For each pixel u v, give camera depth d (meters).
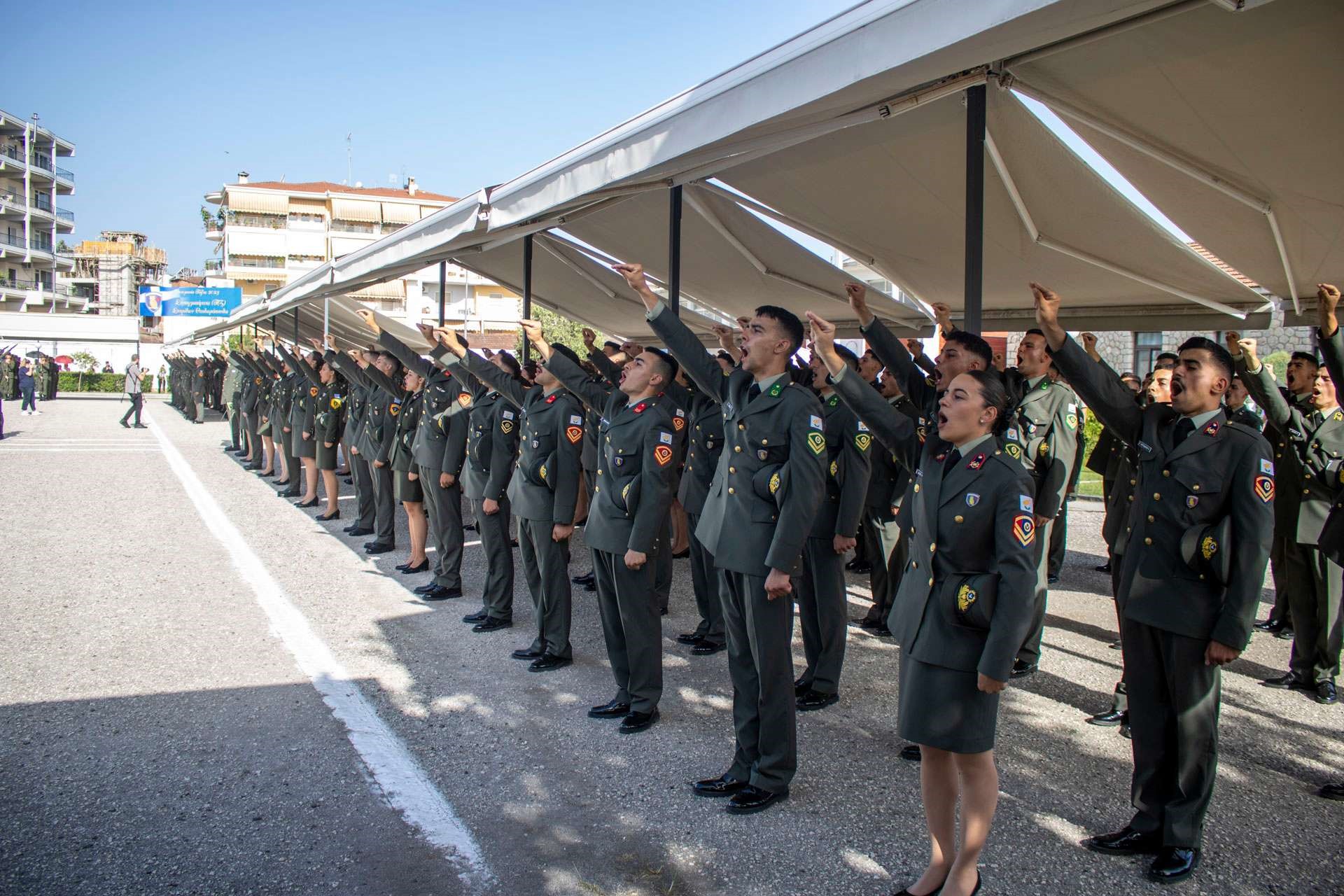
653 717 4.15
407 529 8.97
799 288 8.43
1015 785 3.59
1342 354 3.48
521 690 4.55
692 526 5.37
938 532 2.70
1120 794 3.52
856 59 2.72
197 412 23.02
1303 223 4.91
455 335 5.71
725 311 10.48
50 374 34.22
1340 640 4.60
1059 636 5.68
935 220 5.82
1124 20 3.06
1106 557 8.25
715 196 6.03
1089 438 13.47
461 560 6.39
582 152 4.22
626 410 4.26
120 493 10.60
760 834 3.16
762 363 3.46
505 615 5.63
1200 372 3.06
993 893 2.81
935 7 2.46
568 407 4.89
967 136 3.69
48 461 13.49
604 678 4.78
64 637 5.18
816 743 3.98
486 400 5.89
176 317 29.17
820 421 3.34
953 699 2.58
